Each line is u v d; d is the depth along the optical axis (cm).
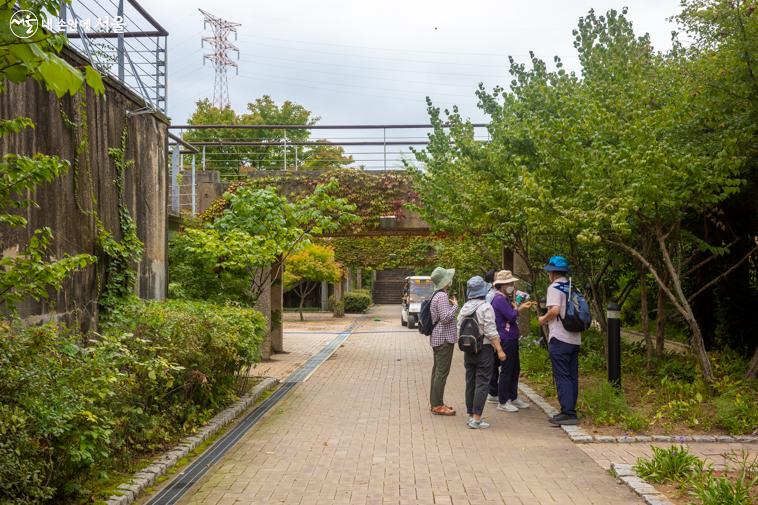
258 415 887
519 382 1137
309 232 1325
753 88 870
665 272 1065
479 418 793
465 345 788
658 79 1042
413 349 1852
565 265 822
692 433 726
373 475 596
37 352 476
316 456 668
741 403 752
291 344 2030
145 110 965
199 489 563
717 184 875
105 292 839
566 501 519
